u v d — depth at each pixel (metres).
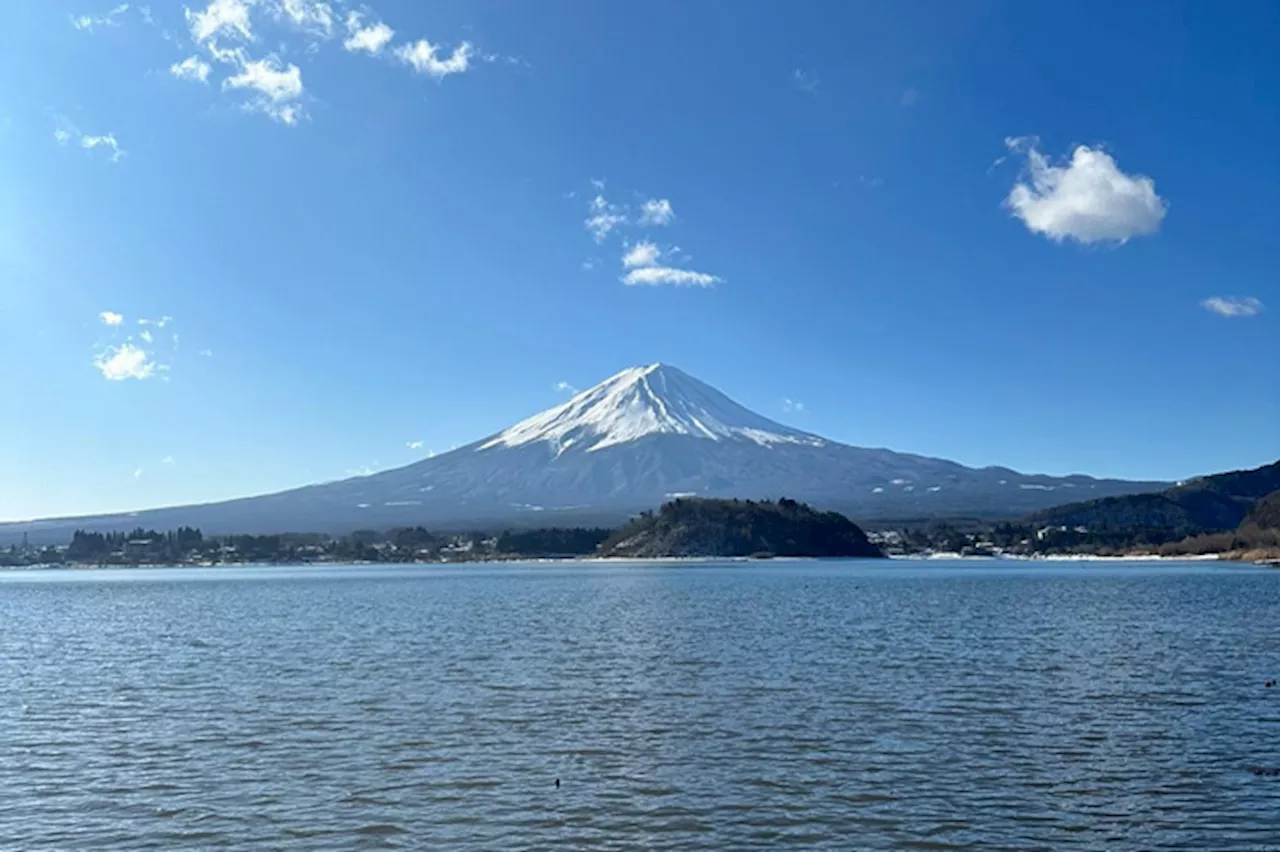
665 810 29.53
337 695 48.53
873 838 27.17
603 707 44.72
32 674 58.38
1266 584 148.25
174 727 41.41
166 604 132.12
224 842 27.30
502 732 39.56
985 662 58.47
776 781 32.31
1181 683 49.88
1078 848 26.36
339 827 28.33
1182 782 31.83
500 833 27.75
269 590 171.25
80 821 29.14
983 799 30.30
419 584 186.38
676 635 76.19
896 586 155.00
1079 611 96.44
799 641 71.12
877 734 38.72
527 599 127.56
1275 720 40.56
